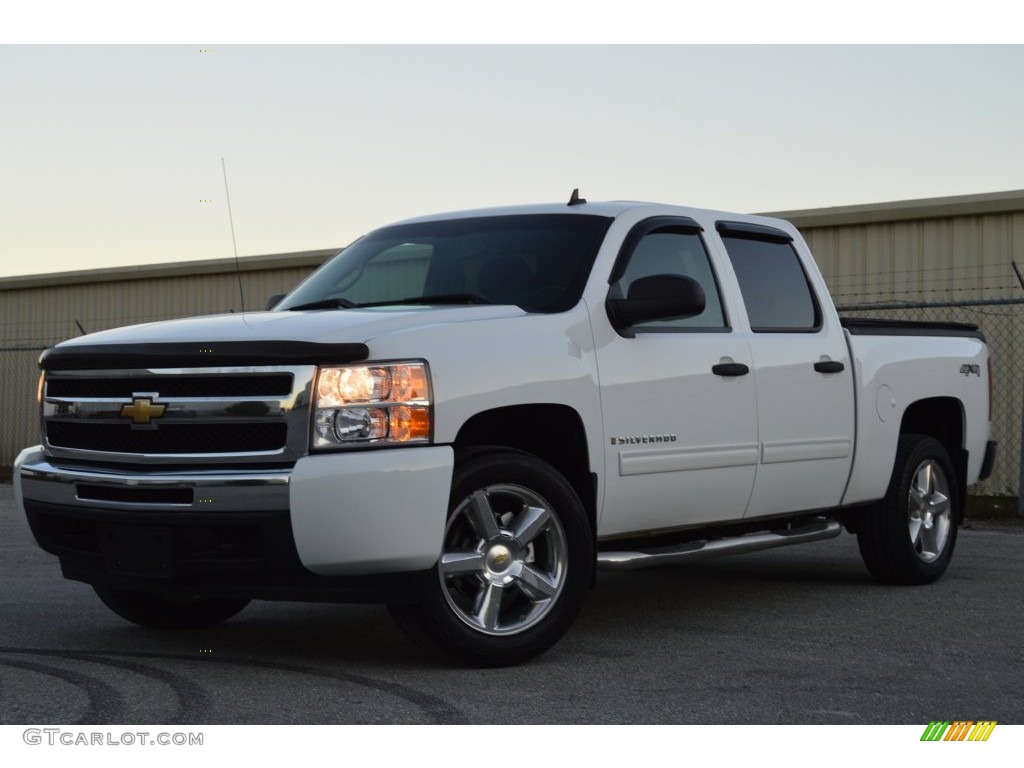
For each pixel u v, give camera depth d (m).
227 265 17.50
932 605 6.84
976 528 10.53
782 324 6.67
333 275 6.43
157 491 4.88
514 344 5.22
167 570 4.89
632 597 7.19
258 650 5.48
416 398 4.86
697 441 5.95
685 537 6.25
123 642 5.64
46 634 5.83
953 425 8.04
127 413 4.99
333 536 4.67
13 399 19.72
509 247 5.99
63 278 19.16
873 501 7.28
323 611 6.64
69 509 5.15
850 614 6.54
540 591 5.22
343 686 4.75
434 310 5.33
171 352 4.91
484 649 5.05
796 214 13.24
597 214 6.06
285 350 4.77
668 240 6.20
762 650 5.55
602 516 5.57
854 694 4.70
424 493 4.79
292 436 4.75
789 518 6.89
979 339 8.36
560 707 4.46
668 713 4.39
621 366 5.62
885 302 12.81
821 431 6.72
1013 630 6.06
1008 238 12.27
